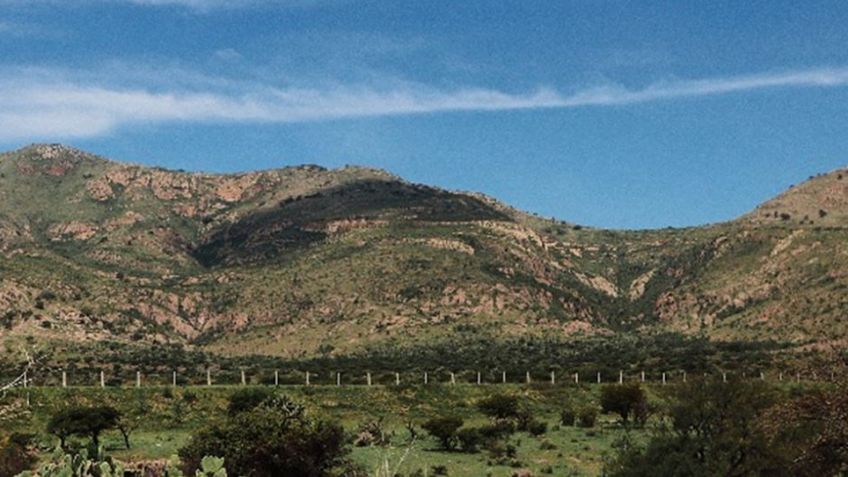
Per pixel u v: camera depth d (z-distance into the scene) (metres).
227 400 63.78
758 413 25.36
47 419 52.88
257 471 29.67
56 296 151.00
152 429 55.50
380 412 66.50
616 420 65.12
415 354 137.25
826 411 18.38
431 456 45.81
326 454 31.17
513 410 61.41
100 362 101.25
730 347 136.00
